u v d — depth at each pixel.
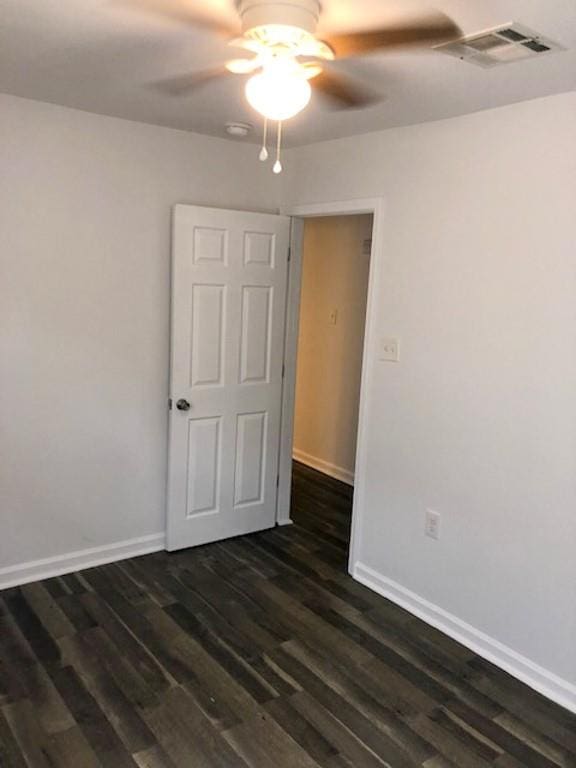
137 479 3.46
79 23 1.87
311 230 5.16
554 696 2.48
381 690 2.47
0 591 3.07
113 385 3.29
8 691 2.36
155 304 3.36
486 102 2.45
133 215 3.21
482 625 2.75
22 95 2.76
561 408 2.39
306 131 3.11
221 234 3.42
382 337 3.10
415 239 2.90
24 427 3.05
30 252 2.94
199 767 2.04
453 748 2.19
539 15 1.67
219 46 2.03
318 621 2.94
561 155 2.32
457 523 2.82
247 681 2.48
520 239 2.47
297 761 2.09
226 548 3.67
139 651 2.64
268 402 3.80
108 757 2.07
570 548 2.40
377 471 3.20
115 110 2.93
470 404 2.72
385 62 2.05
